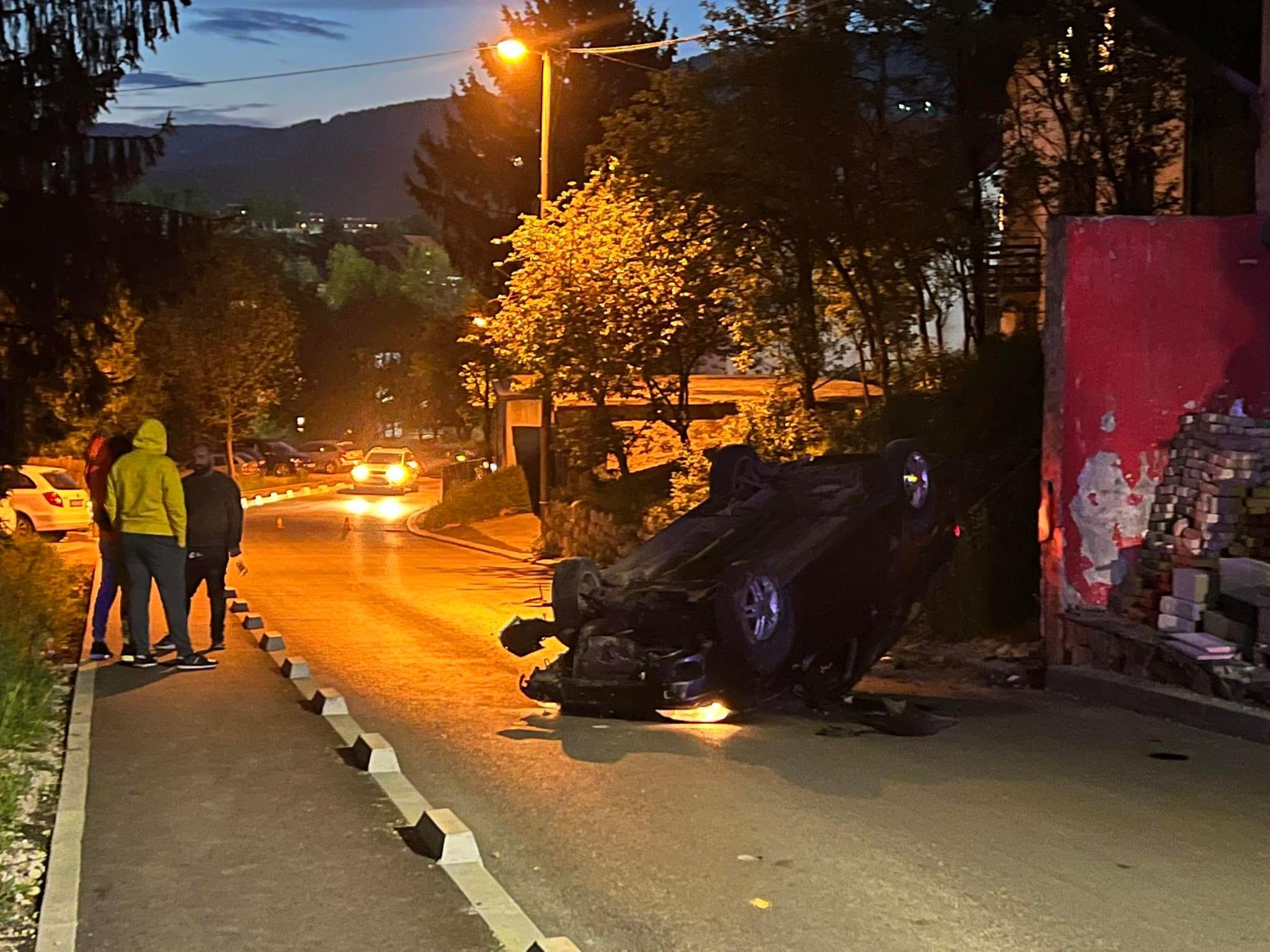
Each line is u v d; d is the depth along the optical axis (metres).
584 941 5.46
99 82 18.66
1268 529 10.67
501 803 7.51
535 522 34.97
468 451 81.75
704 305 23.17
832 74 16.45
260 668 11.73
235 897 5.85
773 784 7.92
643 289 23.47
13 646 10.12
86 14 18.44
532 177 51.00
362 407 105.38
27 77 18.38
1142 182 17.02
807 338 20.62
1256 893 6.00
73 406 20.31
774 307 20.52
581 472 29.69
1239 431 11.02
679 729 9.52
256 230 118.00
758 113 16.66
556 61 49.06
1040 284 18.52
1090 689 10.73
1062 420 11.55
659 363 24.66
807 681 10.04
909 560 10.90
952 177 16.59
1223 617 10.30
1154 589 11.10
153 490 11.37
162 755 8.36
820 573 10.00
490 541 31.31
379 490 55.53
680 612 9.61
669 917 5.71
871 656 10.62
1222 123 17.16
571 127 49.56
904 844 6.72
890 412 16.53
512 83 49.50
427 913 5.66
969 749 8.89
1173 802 7.54
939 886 6.08
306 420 103.69
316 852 6.46
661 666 9.35
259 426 80.06
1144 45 15.59
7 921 5.63
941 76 16.77
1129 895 5.96
